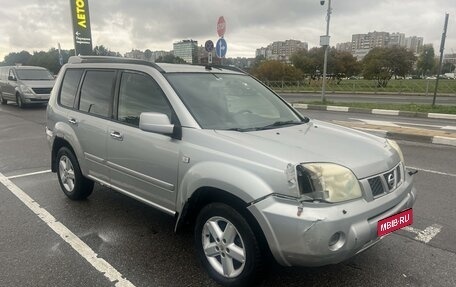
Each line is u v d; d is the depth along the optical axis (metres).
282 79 35.47
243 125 3.60
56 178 6.21
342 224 2.61
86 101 4.66
